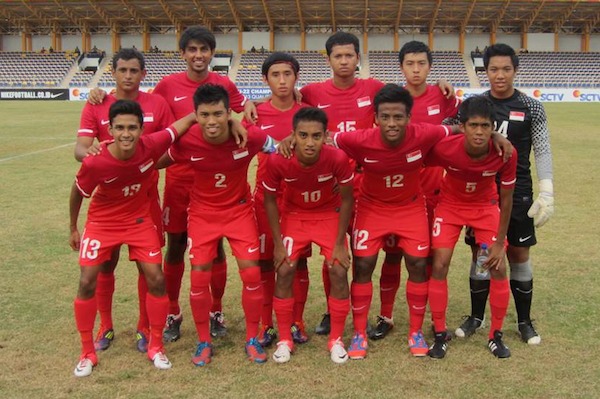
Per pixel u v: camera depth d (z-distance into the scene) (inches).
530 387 130.3
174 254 170.4
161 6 1475.1
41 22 1653.5
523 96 157.6
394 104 138.1
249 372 140.2
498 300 149.4
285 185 156.2
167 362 143.1
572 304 180.9
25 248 242.1
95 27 1688.0
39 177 409.7
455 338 160.7
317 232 152.7
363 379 135.5
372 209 156.3
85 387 132.0
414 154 147.1
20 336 159.5
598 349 149.9
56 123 823.1
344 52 168.1
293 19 1583.4
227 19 1605.6
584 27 1642.5
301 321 163.9
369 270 152.8
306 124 137.2
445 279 151.9
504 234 147.9
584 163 463.8
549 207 153.4
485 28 1646.2
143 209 150.2
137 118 134.7
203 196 150.7
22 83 1530.5
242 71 1561.3
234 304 190.2
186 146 145.9
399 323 173.5
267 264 163.8
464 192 152.3
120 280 209.5
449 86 174.9
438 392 128.5
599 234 260.4
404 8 1469.0
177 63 1574.8
